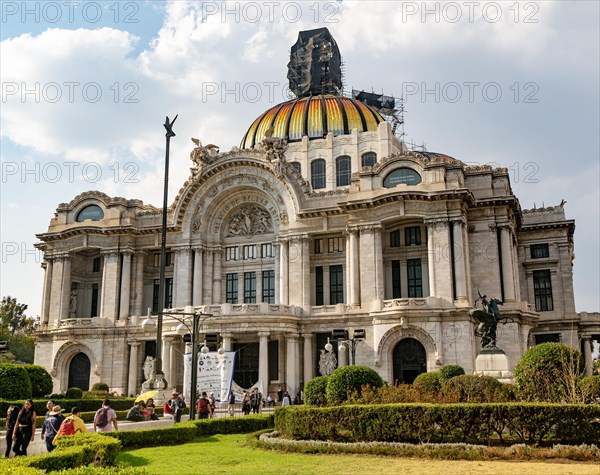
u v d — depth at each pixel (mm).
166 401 50156
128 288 77062
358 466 22656
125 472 15375
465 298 62469
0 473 15148
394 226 69812
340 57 111688
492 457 23641
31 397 47812
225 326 64938
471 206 67812
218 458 25844
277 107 97562
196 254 76312
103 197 79812
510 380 43625
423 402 29750
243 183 75875
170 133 51000
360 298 66562
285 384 66875
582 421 24406
